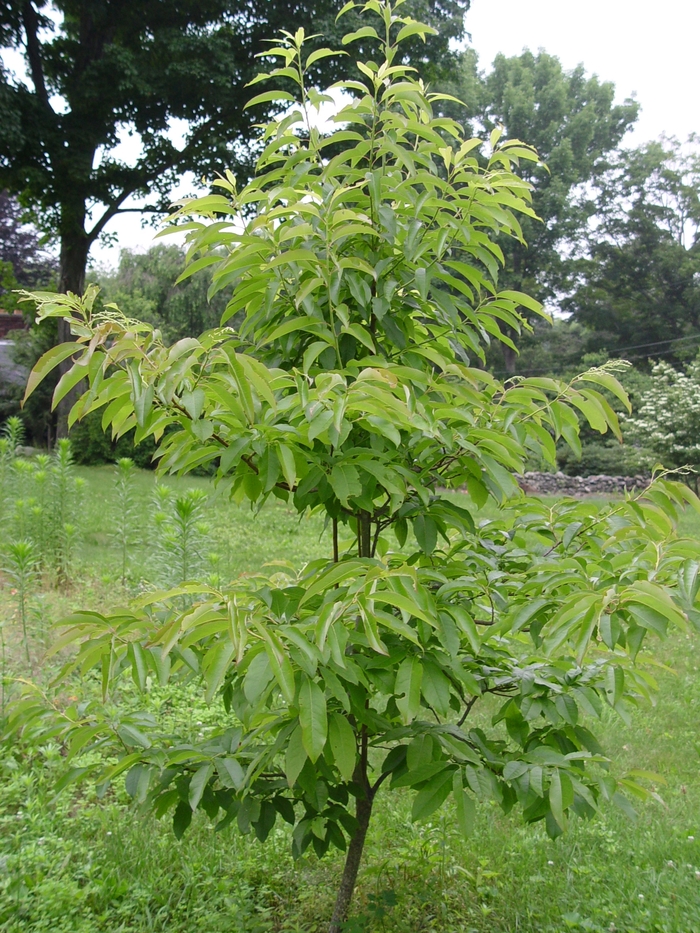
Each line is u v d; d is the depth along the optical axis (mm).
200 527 5332
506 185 2186
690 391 20109
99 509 9859
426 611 1770
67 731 2258
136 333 1816
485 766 2119
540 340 32938
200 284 21469
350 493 1905
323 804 2104
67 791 3381
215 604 1678
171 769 2137
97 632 1908
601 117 35938
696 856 3074
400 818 3363
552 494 21484
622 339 34531
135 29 16297
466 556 2375
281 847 3117
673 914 2652
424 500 2068
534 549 2451
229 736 2258
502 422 2141
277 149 2342
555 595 2172
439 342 2473
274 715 2119
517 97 33531
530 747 2262
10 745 3648
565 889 2844
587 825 3344
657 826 3320
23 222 17656
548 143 34719
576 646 1737
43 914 2568
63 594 5922
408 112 2377
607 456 25141
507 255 31500
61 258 16875
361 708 2070
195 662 2023
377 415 1789
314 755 1619
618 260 34250
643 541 2199
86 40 16203
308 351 2000
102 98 15055
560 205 31188
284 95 2297
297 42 2355
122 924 2617
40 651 4691
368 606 1628
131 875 2857
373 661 2074
